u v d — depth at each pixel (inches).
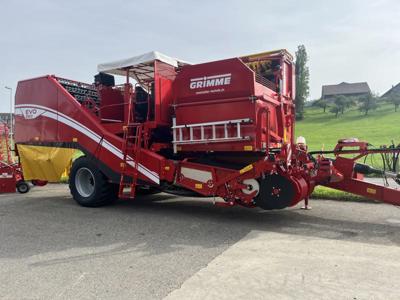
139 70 351.6
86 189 366.0
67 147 373.4
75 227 280.2
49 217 315.0
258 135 280.8
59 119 378.3
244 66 281.1
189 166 310.8
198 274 182.9
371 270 184.7
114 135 345.1
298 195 276.1
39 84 394.0
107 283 174.7
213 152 309.4
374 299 154.0
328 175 292.2
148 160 325.1
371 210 327.3
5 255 217.6
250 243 233.3
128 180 335.3
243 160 302.4
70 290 168.1
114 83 388.8
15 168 446.6
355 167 299.0
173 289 166.4
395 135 1499.8
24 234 262.5
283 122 325.4
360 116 2471.7
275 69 334.0
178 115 312.5
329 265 192.2
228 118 288.4
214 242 237.1
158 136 338.3
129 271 189.2
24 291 167.9
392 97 2677.2
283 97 334.0
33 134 401.1
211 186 302.0
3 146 503.8
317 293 160.1
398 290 161.9
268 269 187.6
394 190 281.3
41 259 209.6
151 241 241.3
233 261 200.2
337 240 237.9
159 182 320.2
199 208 348.5
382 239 239.3
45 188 495.5
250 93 278.4
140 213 327.9
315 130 1941.4
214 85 293.9
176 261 202.2
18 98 414.3
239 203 297.4
